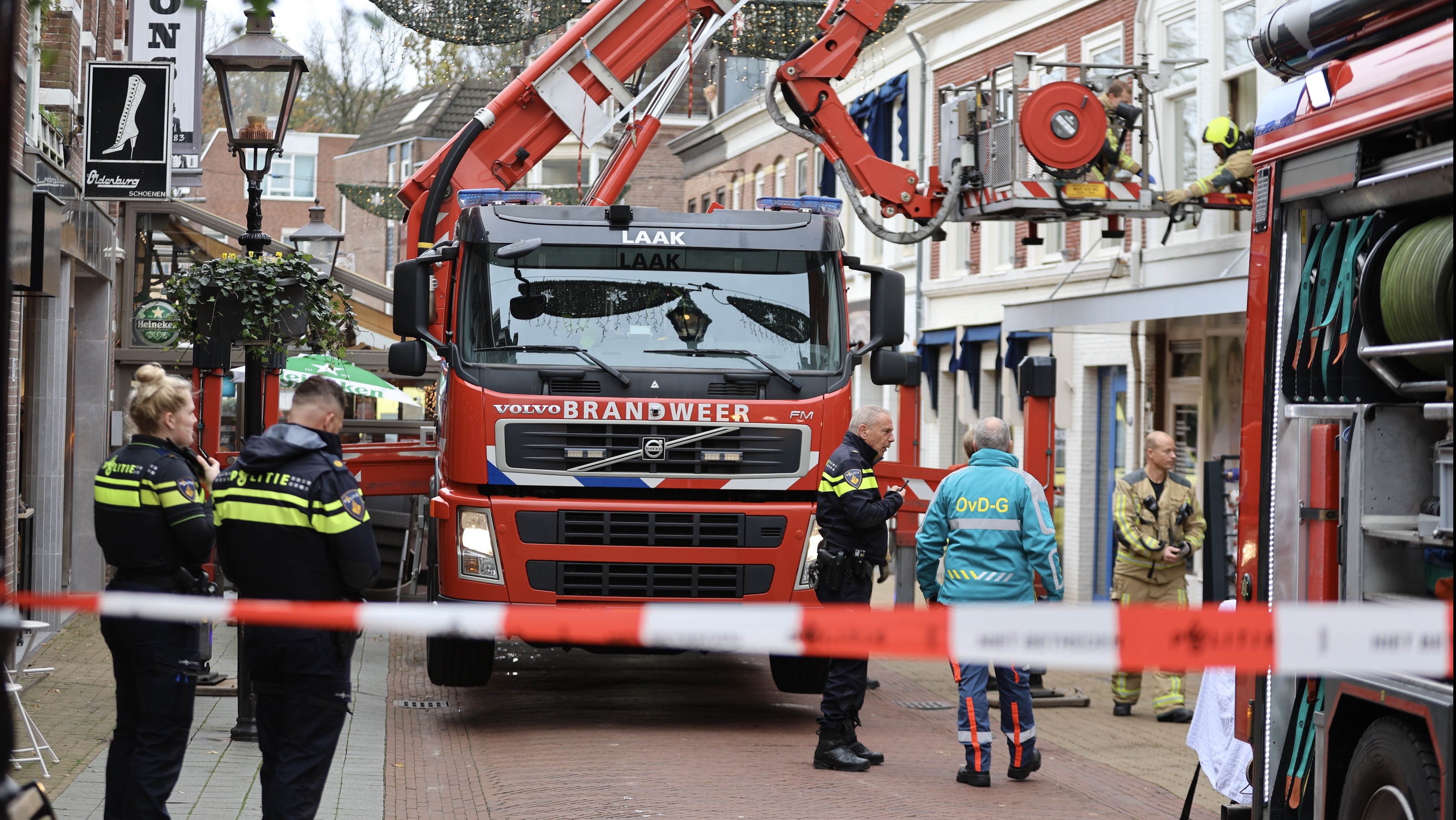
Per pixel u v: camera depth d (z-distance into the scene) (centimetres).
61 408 1442
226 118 1035
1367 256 524
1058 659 331
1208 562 821
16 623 367
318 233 2238
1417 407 528
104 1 1748
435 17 1299
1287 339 566
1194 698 1208
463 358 1001
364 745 927
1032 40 2255
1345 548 529
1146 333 1820
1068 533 2083
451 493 1008
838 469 894
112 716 958
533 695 1168
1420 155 497
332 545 592
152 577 598
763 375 1007
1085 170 1296
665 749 941
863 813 770
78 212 1446
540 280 1012
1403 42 500
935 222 1335
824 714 895
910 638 335
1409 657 332
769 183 3541
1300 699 553
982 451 870
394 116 5294
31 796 410
